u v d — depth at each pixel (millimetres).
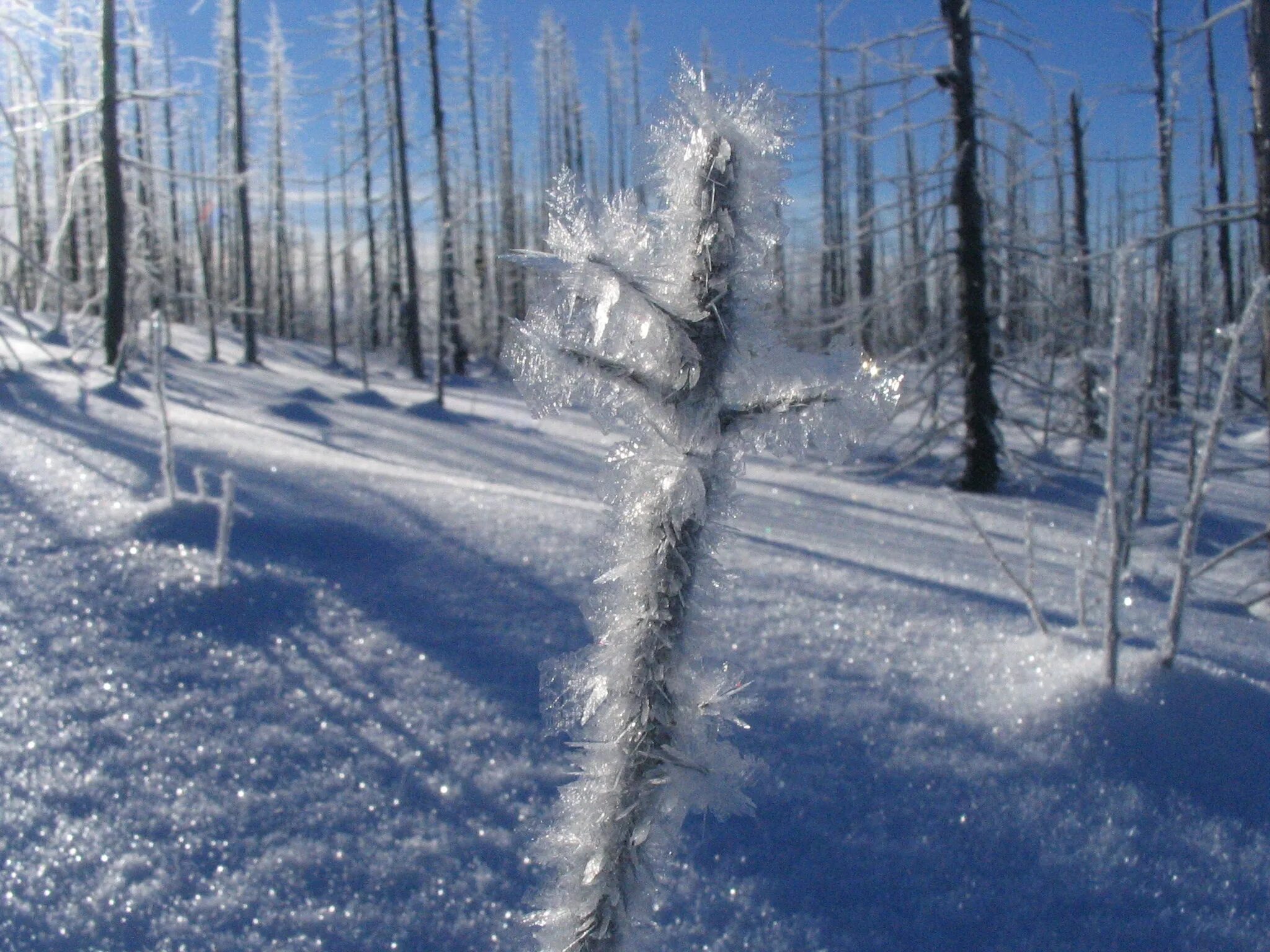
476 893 2111
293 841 2223
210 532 3998
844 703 3010
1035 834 2416
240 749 2561
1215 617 4770
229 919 1979
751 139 832
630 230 854
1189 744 2809
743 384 875
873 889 2195
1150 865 2314
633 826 958
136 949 1884
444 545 4191
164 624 3211
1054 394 11203
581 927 983
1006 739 2834
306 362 25156
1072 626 3840
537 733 2748
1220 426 3074
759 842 2320
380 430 11016
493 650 3260
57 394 7789
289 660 3070
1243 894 2234
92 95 12156
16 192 11086
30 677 2791
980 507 9320
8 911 1930
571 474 9172
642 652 930
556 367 848
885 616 3799
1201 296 6789
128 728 2598
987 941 2061
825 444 851
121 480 4691
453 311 25125
